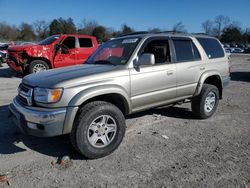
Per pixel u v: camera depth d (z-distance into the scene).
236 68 19.22
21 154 4.46
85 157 4.28
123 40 5.36
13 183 3.61
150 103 5.10
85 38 13.25
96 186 3.57
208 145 4.86
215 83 6.65
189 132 5.48
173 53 5.50
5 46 24.95
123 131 4.48
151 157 4.37
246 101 8.34
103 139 4.31
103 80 4.36
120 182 3.66
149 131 5.50
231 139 5.15
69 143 4.85
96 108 4.16
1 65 18.06
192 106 6.21
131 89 4.70
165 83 5.25
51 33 75.81
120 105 4.78
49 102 3.96
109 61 5.04
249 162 4.21
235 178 3.76
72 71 4.54
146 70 4.92
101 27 65.75
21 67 12.46
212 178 3.75
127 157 4.36
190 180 3.70
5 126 5.69
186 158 4.34
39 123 3.92
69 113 3.99
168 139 5.10
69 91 4.01
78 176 3.80
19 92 4.50
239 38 87.25
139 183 3.63
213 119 6.36
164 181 3.67
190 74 5.73
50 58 12.52
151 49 5.19
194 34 6.28
